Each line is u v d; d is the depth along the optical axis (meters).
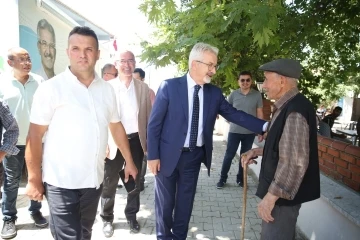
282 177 1.89
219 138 12.40
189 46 3.56
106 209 3.45
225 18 3.27
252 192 5.19
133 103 3.49
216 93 2.92
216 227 3.74
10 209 3.41
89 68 2.12
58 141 2.06
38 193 2.06
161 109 2.78
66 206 2.05
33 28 6.64
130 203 3.54
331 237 2.80
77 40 2.07
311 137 1.96
